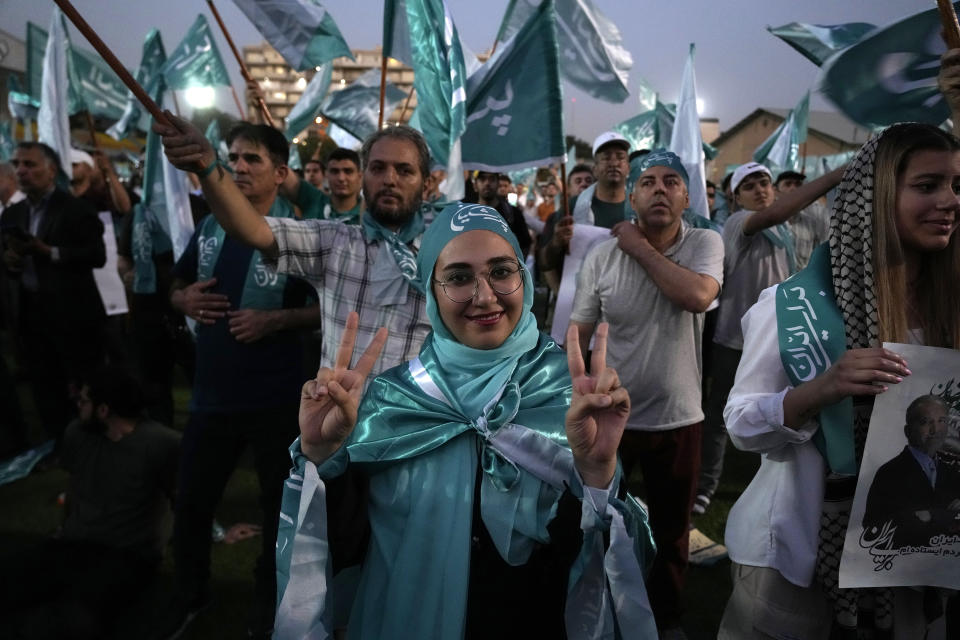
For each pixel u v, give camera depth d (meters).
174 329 4.39
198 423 2.57
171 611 2.45
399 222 2.32
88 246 4.25
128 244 4.66
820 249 1.50
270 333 2.51
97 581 2.13
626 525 1.20
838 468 1.34
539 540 1.27
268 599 2.50
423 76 2.83
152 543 2.80
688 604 2.85
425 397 1.37
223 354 2.54
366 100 5.33
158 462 2.76
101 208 6.08
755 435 1.41
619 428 1.17
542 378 1.39
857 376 1.25
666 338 2.52
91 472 2.76
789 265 3.82
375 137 2.30
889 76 1.75
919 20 1.66
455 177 2.72
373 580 1.32
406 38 2.92
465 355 1.38
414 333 2.19
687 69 4.06
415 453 1.32
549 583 1.30
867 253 1.38
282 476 2.55
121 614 2.23
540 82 2.87
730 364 3.74
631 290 2.56
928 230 1.34
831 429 1.35
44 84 4.88
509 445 1.29
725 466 4.38
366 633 1.29
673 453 2.54
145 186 4.27
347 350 1.22
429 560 1.28
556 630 1.29
